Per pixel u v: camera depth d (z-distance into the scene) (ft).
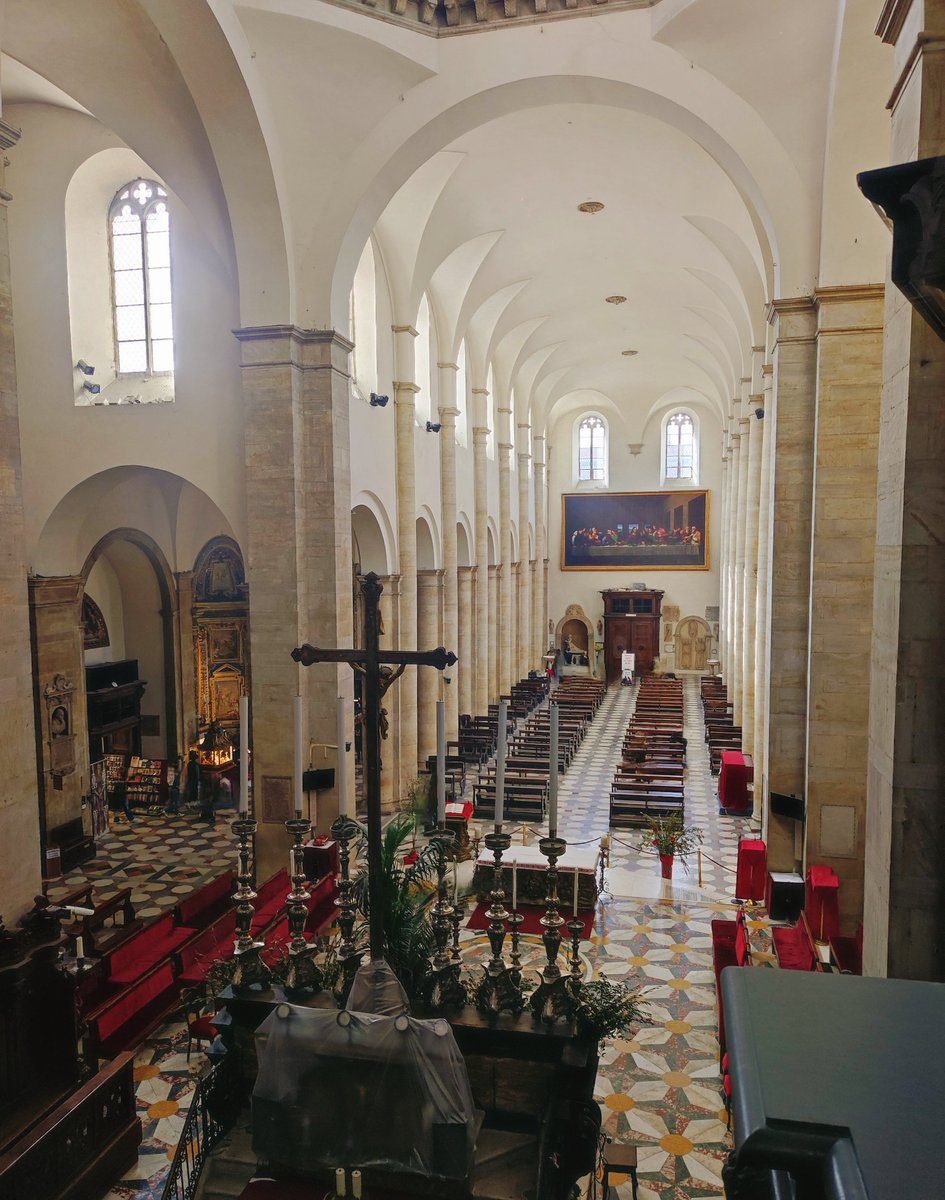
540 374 109.50
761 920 40.34
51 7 35.53
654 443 131.54
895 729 20.18
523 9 37.88
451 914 16.89
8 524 23.06
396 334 58.75
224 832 56.13
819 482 37.86
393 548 59.62
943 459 19.54
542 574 125.90
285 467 43.14
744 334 76.33
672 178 52.65
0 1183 19.26
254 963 16.53
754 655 68.54
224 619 67.77
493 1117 15.65
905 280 8.34
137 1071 28.12
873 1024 4.64
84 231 48.93
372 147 40.63
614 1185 22.40
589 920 39.99
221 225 43.47
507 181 55.16
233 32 36.09
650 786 57.36
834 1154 3.64
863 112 35.17
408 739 61.77
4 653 22.91
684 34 36.29
